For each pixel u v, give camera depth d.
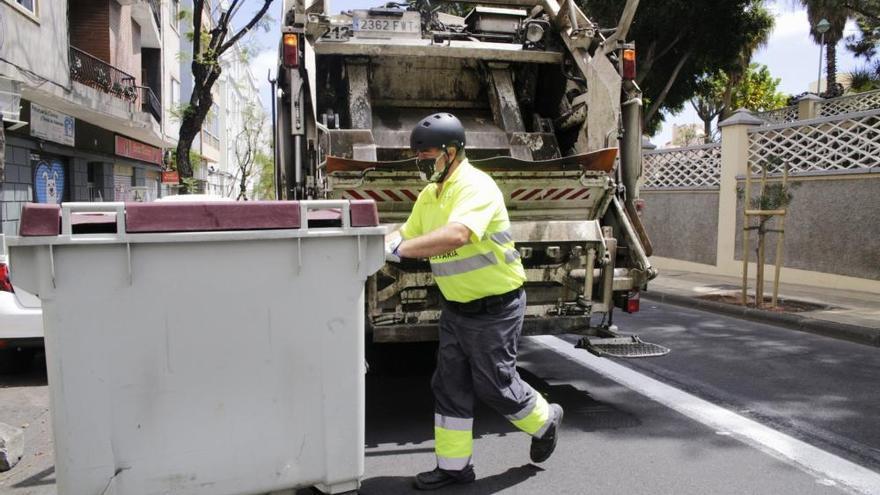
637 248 4.85
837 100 16.38
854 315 7.80
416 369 5.70
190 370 2.41
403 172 4.23
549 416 3.50
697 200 12.78
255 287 2.46
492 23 6.48
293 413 2.55
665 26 15.17
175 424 2.41
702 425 4.31
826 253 10.05
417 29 5.78
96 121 16.91
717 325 7.91
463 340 3.26
